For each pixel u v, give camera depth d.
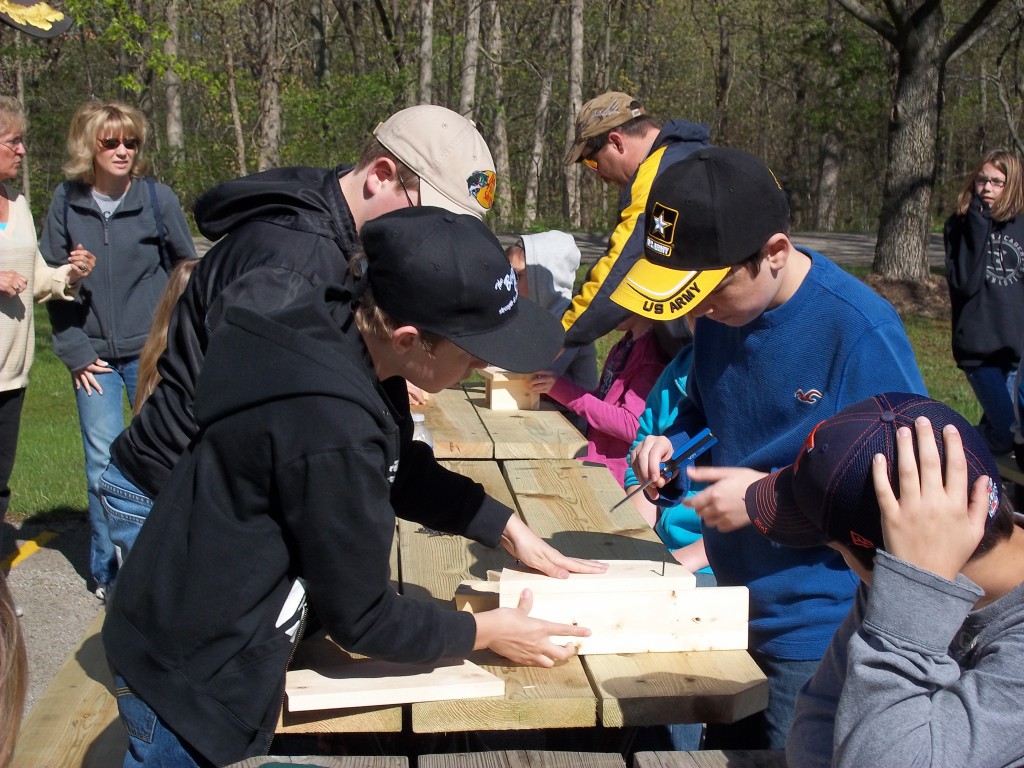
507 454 3.77
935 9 14.62
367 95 18.88
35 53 19.22
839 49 27.33
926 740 1.33
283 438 1.68
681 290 2.09
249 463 1.71
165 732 1.81
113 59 25.36
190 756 1.81
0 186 4.43
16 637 1.11
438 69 25.27
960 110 35.81
